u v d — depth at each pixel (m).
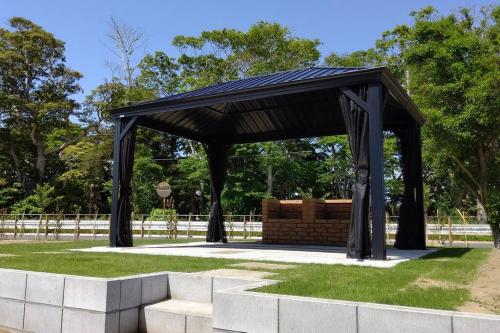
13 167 36.12
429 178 27.83
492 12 17.20
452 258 8.20
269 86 9.31
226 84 12.24
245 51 29.92
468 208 25.88
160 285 5.51
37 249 10.22
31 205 30.06
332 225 12.95
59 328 5.04
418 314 3.18
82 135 36.41
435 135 14.13
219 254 8.97
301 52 29.02
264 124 14.10
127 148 11.59
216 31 30.45
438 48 14.30
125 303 4.98
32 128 34.12
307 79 8.85
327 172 30.86
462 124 13.38
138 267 6.45
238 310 3.91
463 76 13.50
